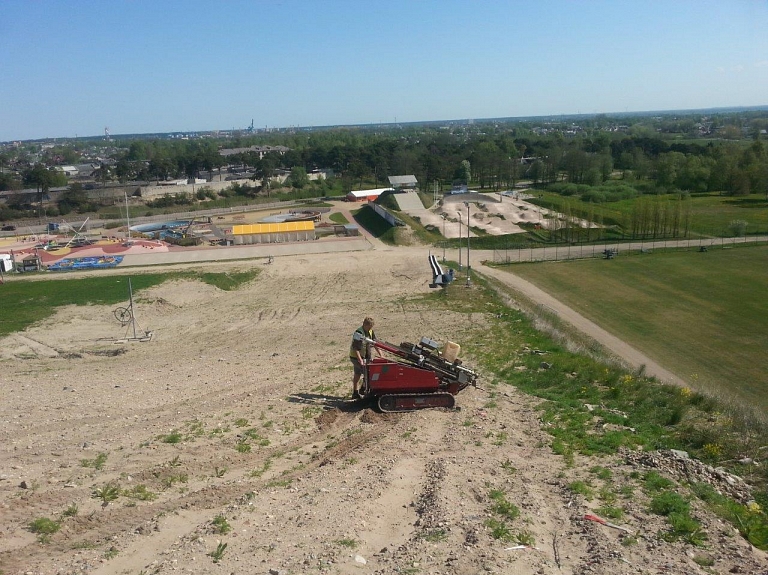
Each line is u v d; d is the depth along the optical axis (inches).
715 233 2817.4
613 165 5629.9
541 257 2420.0
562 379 778.2
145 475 482.3
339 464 498.0
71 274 2230.6
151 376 916.6
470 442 544.7
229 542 350.9
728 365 1230.3
